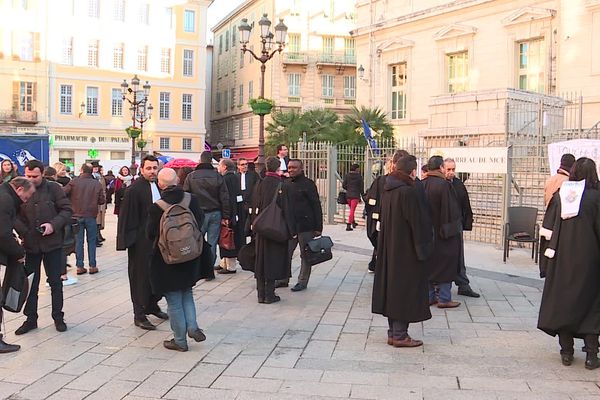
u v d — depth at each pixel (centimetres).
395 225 580
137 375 515
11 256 586
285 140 2986
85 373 520
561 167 745
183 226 558
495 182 1591
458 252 760
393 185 582
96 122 4575
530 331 654
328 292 859
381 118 2705
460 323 686
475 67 2873
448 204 733
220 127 5925
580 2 2375
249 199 998
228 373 521
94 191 991
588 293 517
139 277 656
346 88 4831
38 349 587
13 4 4291
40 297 823
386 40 3331
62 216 650
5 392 474
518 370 527
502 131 1981
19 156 1503
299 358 562
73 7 4478
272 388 485
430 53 3100
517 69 2716
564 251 525
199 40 4938
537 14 2581
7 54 4294
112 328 665
